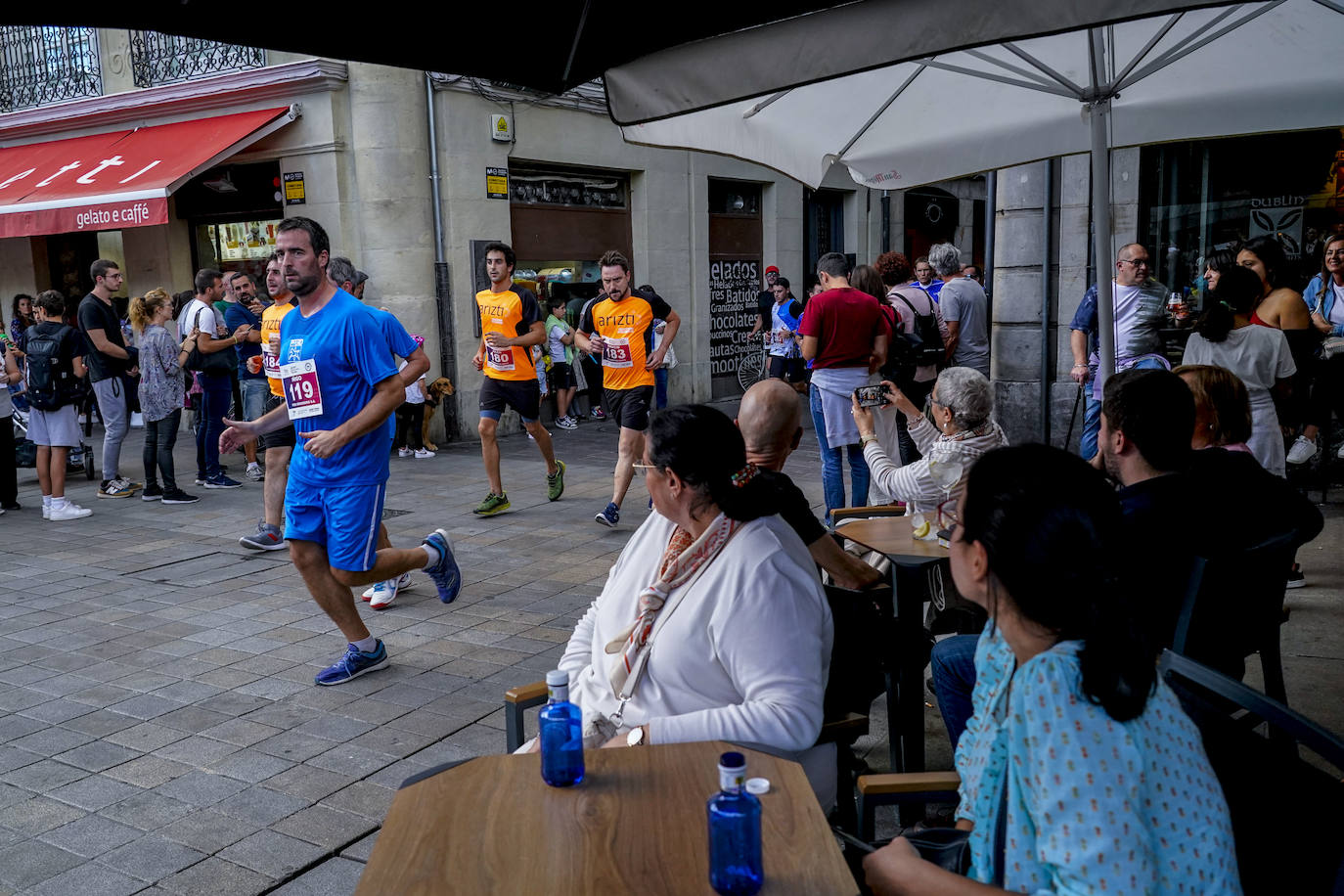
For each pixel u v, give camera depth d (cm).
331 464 434
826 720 263
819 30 307
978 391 370
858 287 691
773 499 234
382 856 168
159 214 1100
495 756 204
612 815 180
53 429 805
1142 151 855
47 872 313
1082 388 724
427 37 308
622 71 348
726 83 326
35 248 1511
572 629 529
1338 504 713
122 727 419
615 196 1445
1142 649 138
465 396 1226
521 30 322
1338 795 173
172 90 1240
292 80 1143
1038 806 138
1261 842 181
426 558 513
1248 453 302
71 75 1367
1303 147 820
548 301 1345
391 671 473
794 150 489
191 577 641
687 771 195
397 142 1146
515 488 910
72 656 503
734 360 1641
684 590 231
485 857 167
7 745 404
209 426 940
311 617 557
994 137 503
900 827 317
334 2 281
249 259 1326
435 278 1191
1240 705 190
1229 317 520
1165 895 135
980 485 151
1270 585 289
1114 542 143
